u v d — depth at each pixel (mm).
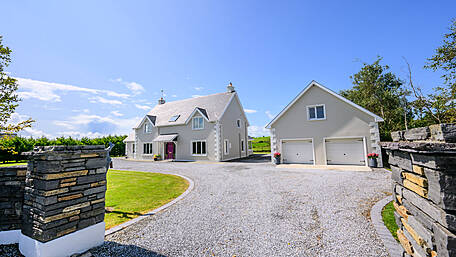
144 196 8570
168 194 8898
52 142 29953
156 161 26891
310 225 5352
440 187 2076
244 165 19406
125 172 16031
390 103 22875
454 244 1928
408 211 3053
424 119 17672
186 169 17516
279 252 4078
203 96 32188
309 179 11461
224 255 4004
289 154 19312
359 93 26844
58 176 3803
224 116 26906
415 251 2740
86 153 4348
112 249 4230
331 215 6004
